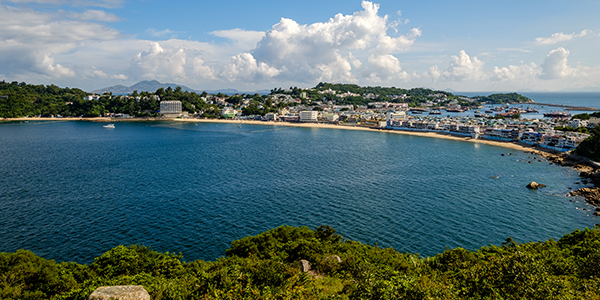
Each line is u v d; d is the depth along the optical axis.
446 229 81.12
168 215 89.31
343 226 82.38
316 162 160.75
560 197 106.31
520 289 31.23
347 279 45.16
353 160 166.12
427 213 91.25
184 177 130.25
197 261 55.91
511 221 86.44
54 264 51.00
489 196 107.00
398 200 101.81
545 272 33.19
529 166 153.25
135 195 106.44
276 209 93.88
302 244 57.59
